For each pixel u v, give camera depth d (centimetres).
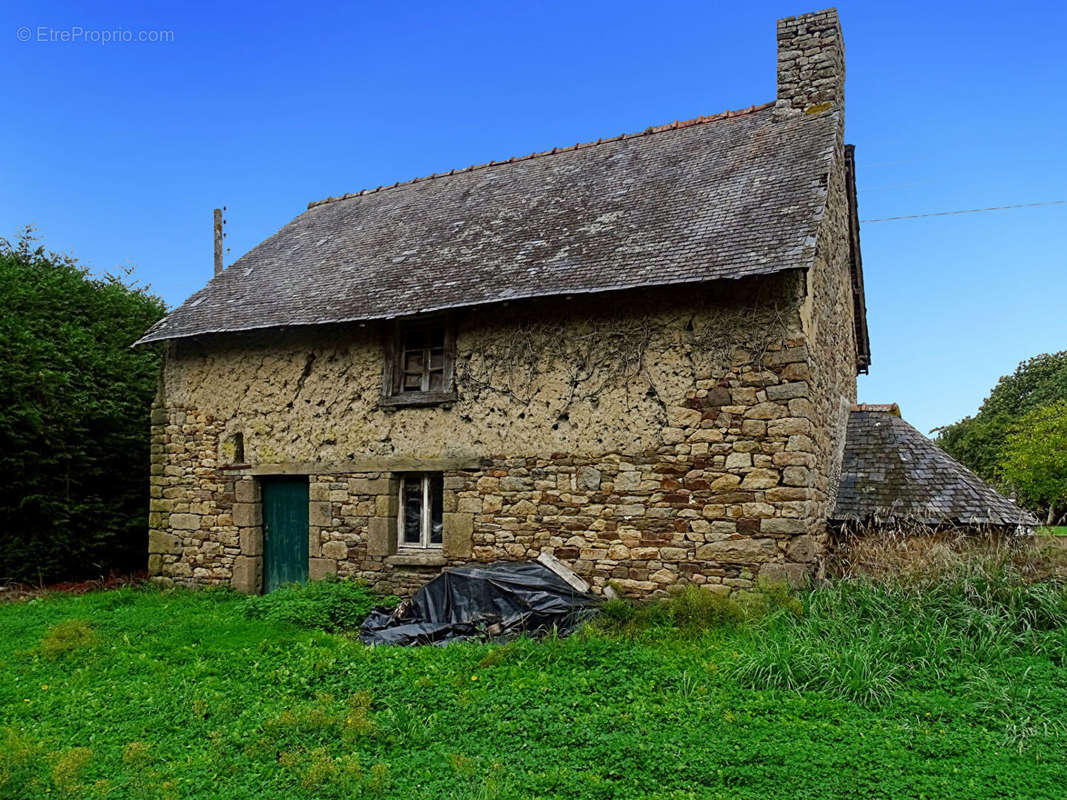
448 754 527
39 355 1306
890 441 1108
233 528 1166
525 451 971
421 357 1065
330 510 1090
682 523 882
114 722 620
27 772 518
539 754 520
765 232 882
